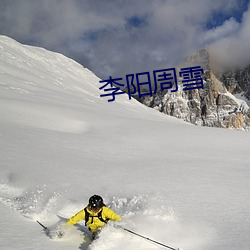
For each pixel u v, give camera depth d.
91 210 5.70
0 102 30.06
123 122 31.94
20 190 8.89
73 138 20.08
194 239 5.77
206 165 14.56
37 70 90.31
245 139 25.45
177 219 6.74
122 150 18.08
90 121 30.80
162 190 9.56
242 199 8.77
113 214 5.79
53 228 5.92
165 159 16.14
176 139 23.78
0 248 4.89
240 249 5.25
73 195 8.59
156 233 5.88
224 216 7.17
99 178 10.86
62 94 59.84
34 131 20.56
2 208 6.91
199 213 7.33
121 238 5.52
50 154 14.45
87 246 5.41
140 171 12.49
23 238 5.41
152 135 24.80
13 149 14.37
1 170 10.76
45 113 30.09
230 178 11.73
